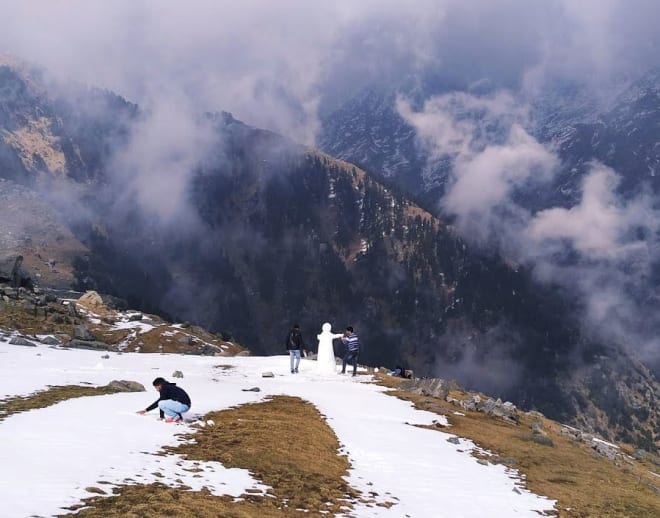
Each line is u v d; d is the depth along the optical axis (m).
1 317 50.53
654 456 38.88
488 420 31.36
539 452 25.23
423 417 28.25
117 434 17.42
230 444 18.44
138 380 30.44
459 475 19.25
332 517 13.38
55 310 59.25
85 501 11.13
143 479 13.32
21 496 10.77
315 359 48.12
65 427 17.45
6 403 20.95
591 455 27.66
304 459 18.09
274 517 12.46
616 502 19.27
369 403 29.83
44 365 32.66
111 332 64.19
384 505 15.09
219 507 12.20
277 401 27.80
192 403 24.62
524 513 16.30
